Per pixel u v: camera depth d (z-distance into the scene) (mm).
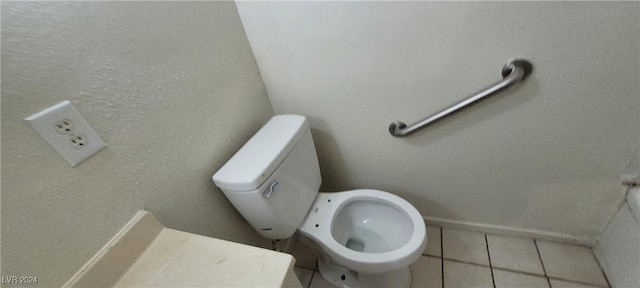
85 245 534
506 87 768
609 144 841
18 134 438
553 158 936
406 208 1023
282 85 1092
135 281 559
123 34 597
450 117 944
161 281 547
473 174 1090
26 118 445
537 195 1065
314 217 1062
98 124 548
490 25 728
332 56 929
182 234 645
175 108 725
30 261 461
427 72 864
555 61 733
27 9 446
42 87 466
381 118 1034
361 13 810
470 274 1168
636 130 781
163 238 642
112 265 564
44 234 475
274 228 916
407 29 801
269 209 837
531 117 860
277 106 1180
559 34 689
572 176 962
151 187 669
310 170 1043
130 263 591
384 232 1141
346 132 1141
